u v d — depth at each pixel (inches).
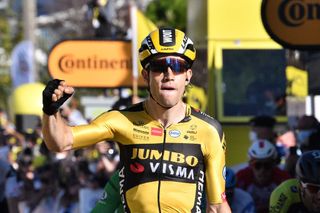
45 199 816.9
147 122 319.0
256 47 678.5
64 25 2215.8
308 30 532.1
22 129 913.5
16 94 920.9
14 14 2357.3
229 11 676.7
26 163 845.8
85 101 1173.7
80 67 708.7
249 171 566.3
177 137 315.6
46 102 294.0
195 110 325.1
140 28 727.1
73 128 310.7
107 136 318.0
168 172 311.7
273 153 550.6
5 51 2202.3
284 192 431.8
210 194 315.9
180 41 314.7
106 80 710.5
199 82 710.5
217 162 317.7
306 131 611.2
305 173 405.7
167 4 1643.7
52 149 304.5
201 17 706.2
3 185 637.3
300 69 686.5
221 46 676.7
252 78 681.6
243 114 676.7
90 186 751.7
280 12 531.8
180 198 310.8
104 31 884.6
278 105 685.3
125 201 315.9
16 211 643.5
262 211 556.4
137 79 715.4
